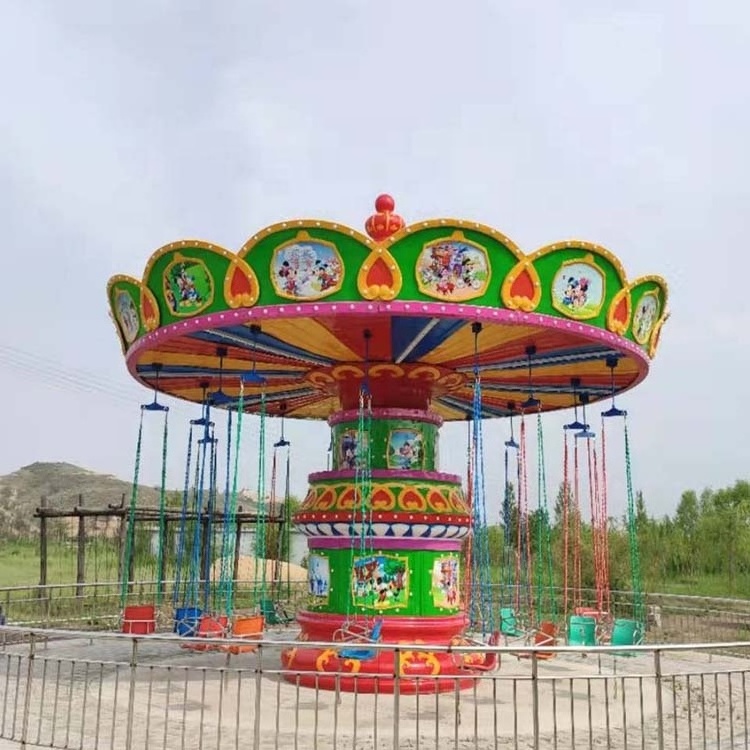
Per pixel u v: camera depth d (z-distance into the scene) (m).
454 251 8.84
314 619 10.48
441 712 8.67
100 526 49.91
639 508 38.09
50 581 28.27
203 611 12.98
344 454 11.12
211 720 8.17
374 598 10.20
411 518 10.32
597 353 11.22
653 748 7.59
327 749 7.16
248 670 6.52
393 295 8.78
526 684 10.55
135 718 8.29
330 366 11.39
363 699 9.25
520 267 9.02
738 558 38.72
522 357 11.30
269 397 14.56
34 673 11.07
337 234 8.75
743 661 13.98
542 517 14.16
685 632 17.23
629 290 10.04
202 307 9.44
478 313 8.95
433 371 11.34
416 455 10.99
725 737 8.11
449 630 10.27
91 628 15.58
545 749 7.41
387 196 10.45
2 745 7.13
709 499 51.06
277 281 9.00
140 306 10.42
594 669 12.10
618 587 24.94
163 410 12.28
